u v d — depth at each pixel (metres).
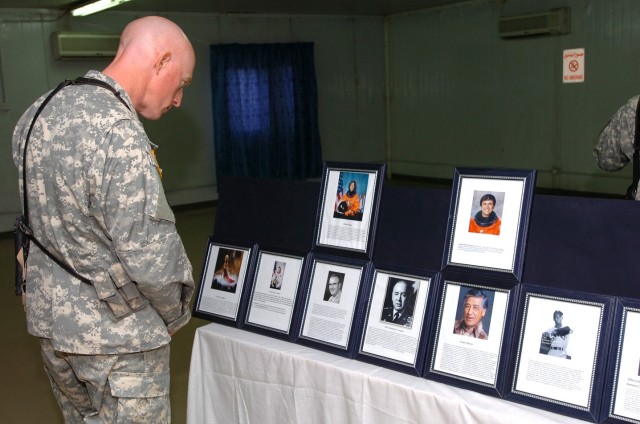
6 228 7.07
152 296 1.46
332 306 1.80
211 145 8.60
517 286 1.51
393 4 8.77
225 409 1.99
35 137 1.42
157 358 1.55
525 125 8.43
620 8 7.14
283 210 1.99
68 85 1.45
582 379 1.39
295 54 9.05
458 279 1.59
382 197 1.79
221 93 8.41
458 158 9.43
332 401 1.72
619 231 1.43
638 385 1.33
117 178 1.36
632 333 1.36
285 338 1.87
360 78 10.02
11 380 3.30
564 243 1.49
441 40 9.33
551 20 7.67
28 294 1.51
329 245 1.85
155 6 7.56
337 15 9.61
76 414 1.72
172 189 8.30
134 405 1.50
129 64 1.50
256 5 7.95
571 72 7.73
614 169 2.38
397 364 1.64
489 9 8.59
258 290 1.97
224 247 2.08
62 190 1.39
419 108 9.87
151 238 1.40
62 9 7.21
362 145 10.21
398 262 1.73
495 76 8.70
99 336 1.45
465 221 1.61
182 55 1.58
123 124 1.38
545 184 8.31
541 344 1.45
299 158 9.29
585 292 1.44
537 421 1.38
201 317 2.06
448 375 1.55
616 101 7.35
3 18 6.91
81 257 1.42
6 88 7.00
